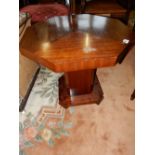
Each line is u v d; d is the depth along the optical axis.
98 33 1.35
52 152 1.38
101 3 2.36
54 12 2.08
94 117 1.61
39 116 1.63
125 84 1.93
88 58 1.09
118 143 1.42
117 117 1.61
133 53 2.31
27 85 1.76
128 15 2.23
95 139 1.45
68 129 1.53
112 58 1.10
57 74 2.02
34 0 2.60
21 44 1.21
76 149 1.39
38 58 1.12
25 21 1.46
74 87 1.62
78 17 1.54
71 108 1.70
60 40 1.27
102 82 1.96
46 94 1.83
